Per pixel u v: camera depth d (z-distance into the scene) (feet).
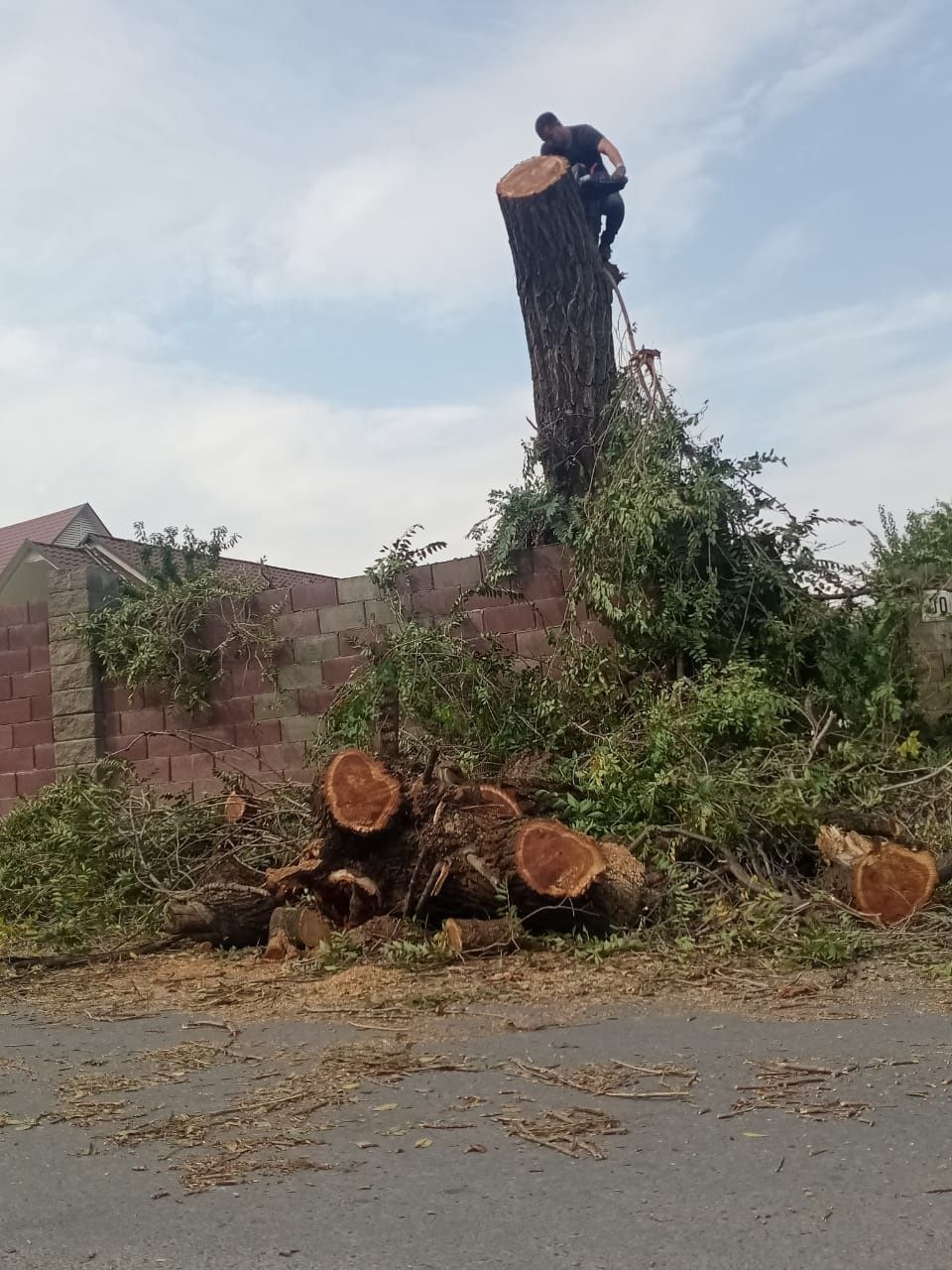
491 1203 11.17
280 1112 14.25
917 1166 11.54
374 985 21.08
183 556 42.01
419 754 31.68
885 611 33.32
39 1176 12.55
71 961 25.55
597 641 34.17
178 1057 17.17
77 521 119.65
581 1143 12.62
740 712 28.84
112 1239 10.80
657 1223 10.52
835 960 20.95
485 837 24.07
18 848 33.30
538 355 37.63
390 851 24.86
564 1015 18.42
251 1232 10.79
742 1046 16.11
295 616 37.78
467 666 33.63
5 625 40.52
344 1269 9.96
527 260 37.65
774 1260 9.71
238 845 30.63
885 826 25.40
